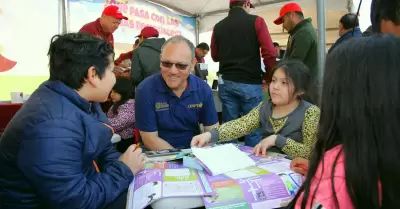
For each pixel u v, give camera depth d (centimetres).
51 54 105
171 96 171
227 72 273
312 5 483
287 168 100
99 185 99
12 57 332
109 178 102
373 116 49
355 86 51
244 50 263
